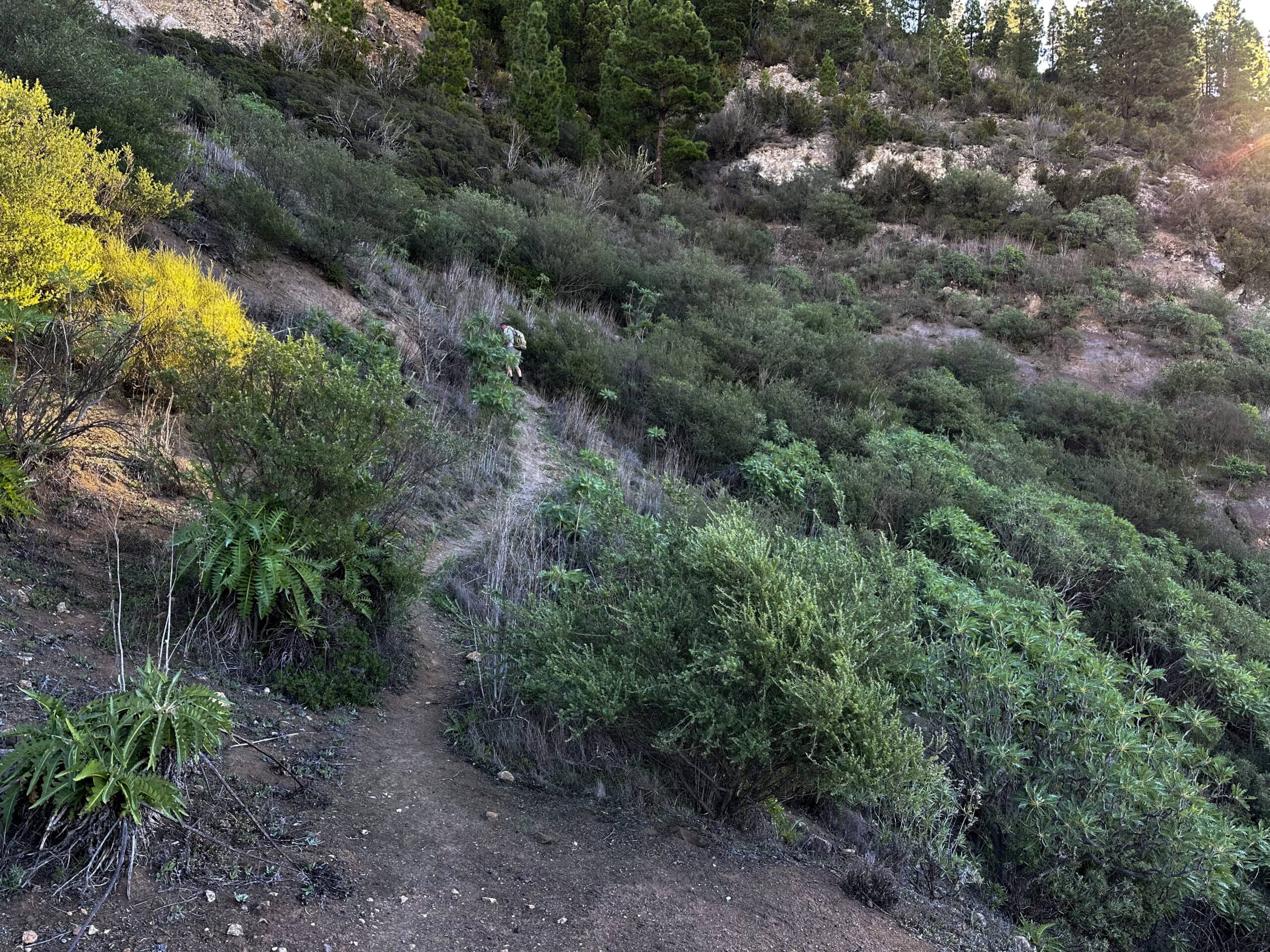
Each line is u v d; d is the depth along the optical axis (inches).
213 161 446.3
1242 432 636.1
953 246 978.1
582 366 459.8
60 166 223.1
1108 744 181.8
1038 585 353.7
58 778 86.8
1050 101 1462.8
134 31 676.1
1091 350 786.2
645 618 148.3
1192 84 1706.4
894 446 463.5
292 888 96.3
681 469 406.6
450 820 125.1
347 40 924.6
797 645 140.0
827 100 1393.9
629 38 1090.7
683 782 156.2
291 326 340.2
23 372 180.2
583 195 858.1
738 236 935.7
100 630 135.3
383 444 177.8
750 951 108.8
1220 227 1014.4
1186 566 451.8
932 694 196.5
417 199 580.7
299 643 157.8
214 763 111.7
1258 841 179.3
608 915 108.7
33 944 75.2
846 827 170.7
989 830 183.5
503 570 237.8
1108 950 165.8
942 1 2240.4
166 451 198.7
